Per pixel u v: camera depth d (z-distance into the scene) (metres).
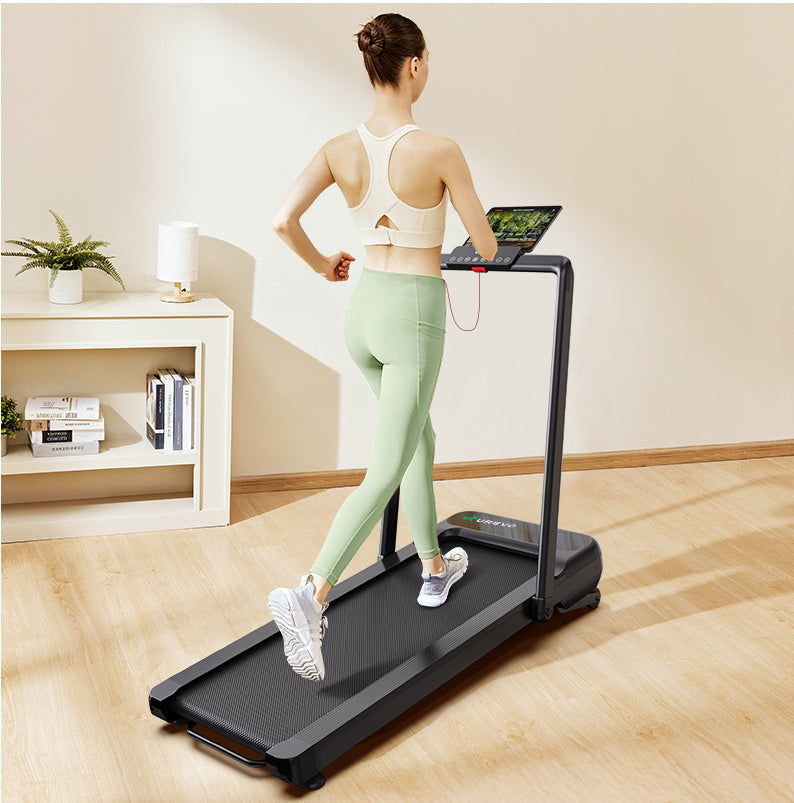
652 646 2.53
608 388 4.07
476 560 2.78
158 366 3.32
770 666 2.44
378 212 2.17
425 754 2.04
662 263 4.01
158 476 3.42
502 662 2.44
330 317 3.59
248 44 3.28
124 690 2.24
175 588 2.78
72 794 1.87
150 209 3.29
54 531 3.09
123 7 3.11
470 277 3.75
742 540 3.30
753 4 3.88
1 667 2.32
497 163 3.67
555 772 1.99
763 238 4.14
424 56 2.18
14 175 3.11
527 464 3.98
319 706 2.02
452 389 3.83
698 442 4.27
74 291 3.04
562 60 3.66
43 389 3.20
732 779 1.97
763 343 4.27
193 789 1.91
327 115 3.43
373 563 2.99
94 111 3.15
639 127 3.84
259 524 3.30
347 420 3.71
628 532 3.35
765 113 4.01
